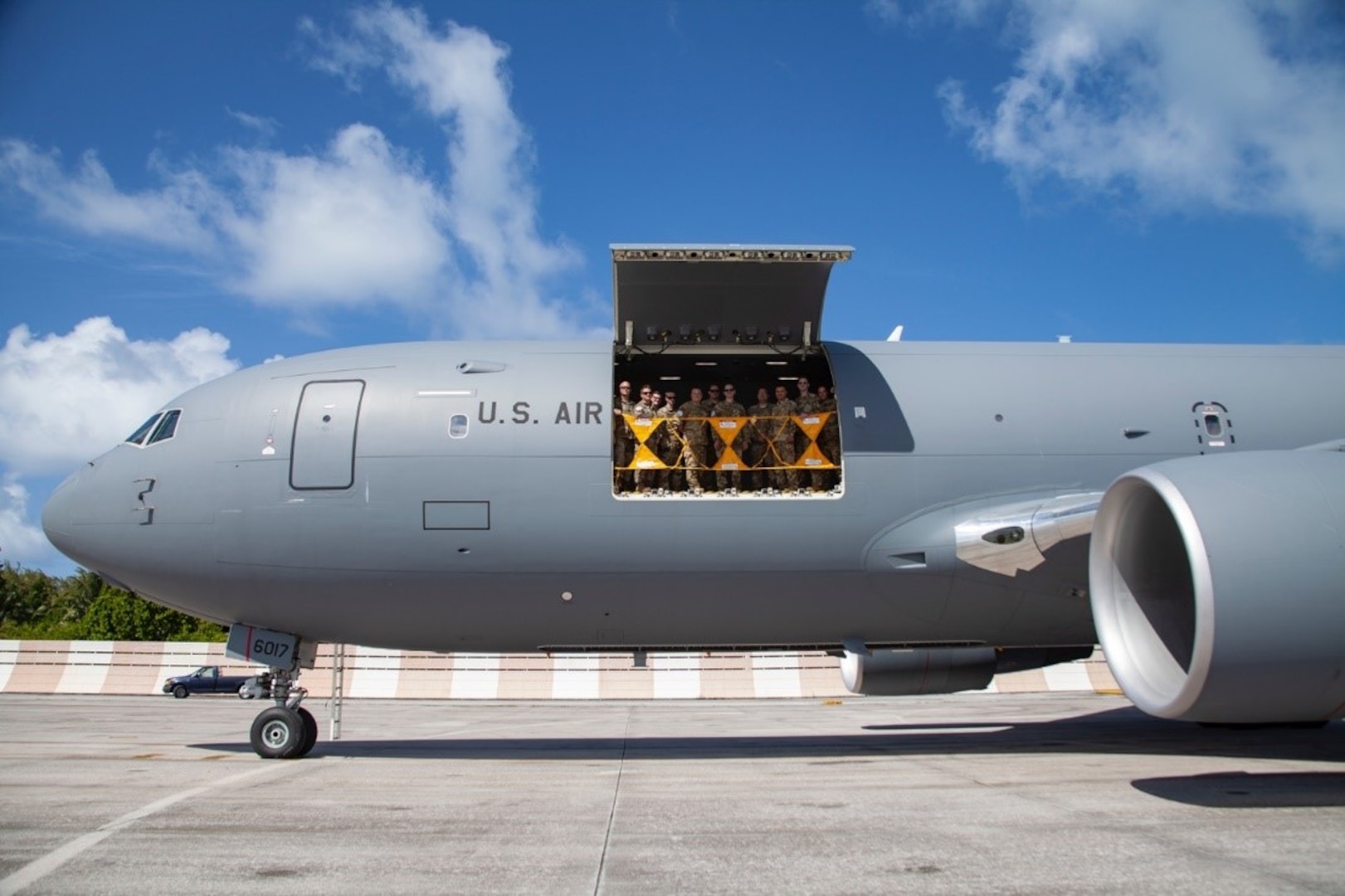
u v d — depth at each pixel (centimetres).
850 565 1098
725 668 3139
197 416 1145
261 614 1130
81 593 6344
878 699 2983
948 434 1127
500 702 2981
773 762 1045
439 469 1084
